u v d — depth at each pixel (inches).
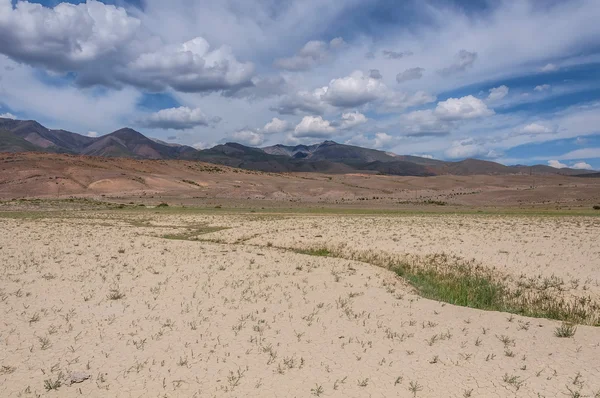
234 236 1453.0
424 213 3019.2
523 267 804.0
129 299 561.9
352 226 1710.1
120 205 3754.9
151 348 390.6
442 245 1088.8
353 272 776.3
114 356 371.6
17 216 2315.5
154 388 315.0
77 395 304.2
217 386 319.0
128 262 850.1
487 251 982.4
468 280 721.0
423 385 319.9
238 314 500.1
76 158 7386.8
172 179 6688.0
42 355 371.2
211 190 6077.8
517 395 302.4
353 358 371.2
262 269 795.4
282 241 1293.1
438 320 482.0
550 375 331.3
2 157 6510.8
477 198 5753.0
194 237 1461.6
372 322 474.6
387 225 1738.4
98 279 681.6
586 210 3280.0
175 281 677.9
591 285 660.1
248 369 347.6
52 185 5265.8
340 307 537.3
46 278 677.3
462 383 322.0
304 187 6929.1
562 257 878.4
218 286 646.5
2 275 695.7
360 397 303.4
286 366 353.4
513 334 429.7
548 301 601.6
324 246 1178.0
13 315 481.1
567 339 410.6
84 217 2308.1
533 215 2519.7
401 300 576.1
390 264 898.1
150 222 2058.3
